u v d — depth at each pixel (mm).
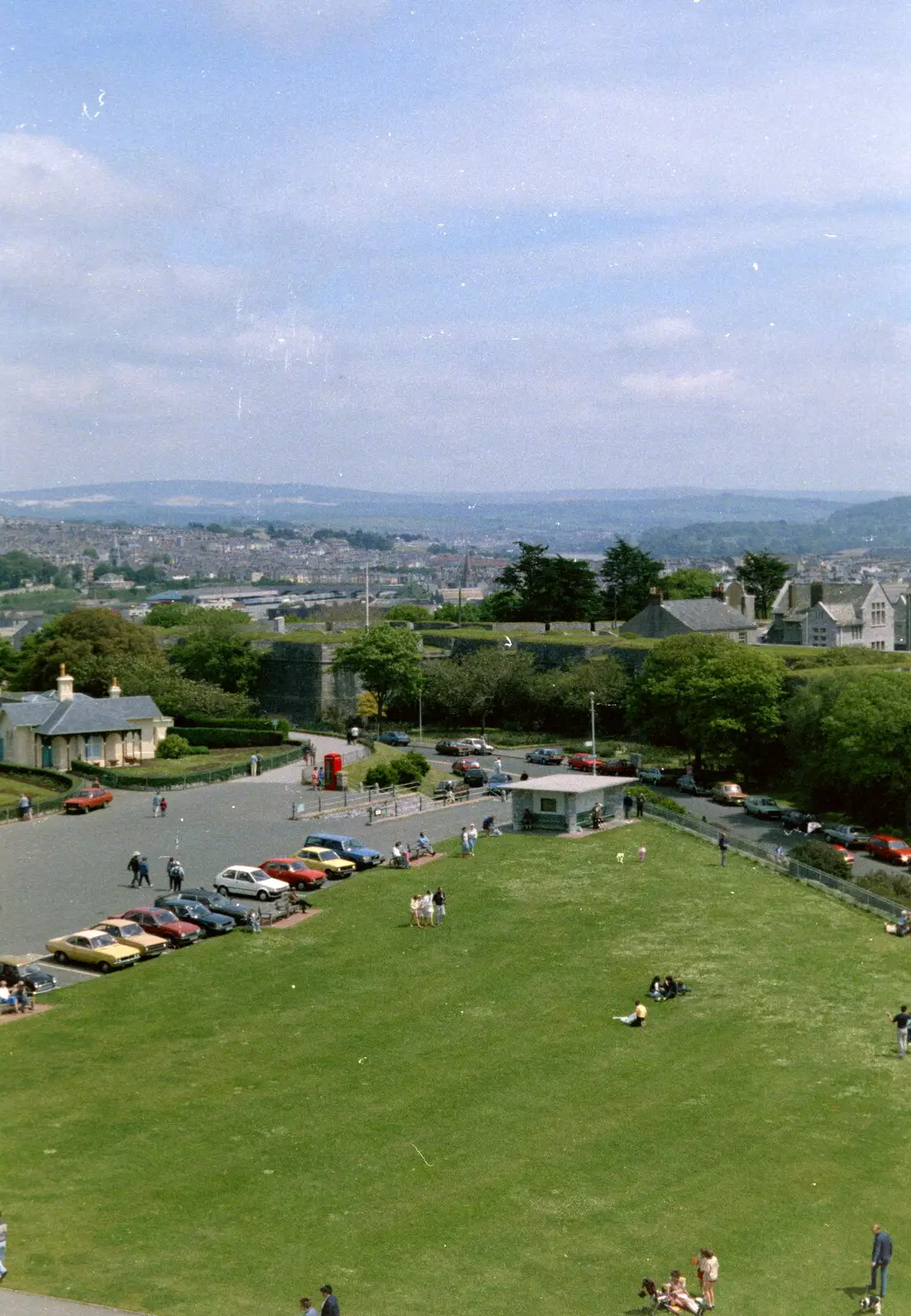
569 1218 46375
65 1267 41469
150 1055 59031
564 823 99750
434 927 77188
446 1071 58219
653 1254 44250
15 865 89125
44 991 66438
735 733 140875
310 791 115625
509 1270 42781
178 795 114688
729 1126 53906
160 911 74750
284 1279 41531
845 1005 67125
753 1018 65125
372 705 174500
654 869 89938
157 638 197250
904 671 138875
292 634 193250
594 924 78250
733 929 78188
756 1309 41375
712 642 154500
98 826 101375
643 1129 53406
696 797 133875
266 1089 55938
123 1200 46344
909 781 120312
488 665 177500
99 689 160500
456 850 94375
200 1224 44906
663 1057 60406
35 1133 51406
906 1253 45219
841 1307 41938
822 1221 47062
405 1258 43250
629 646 178500
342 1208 46406
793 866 89812
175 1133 51750
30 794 114875
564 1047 61156
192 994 66312
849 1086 58031
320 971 69875
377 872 88500
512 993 67625
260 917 77312
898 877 96875
